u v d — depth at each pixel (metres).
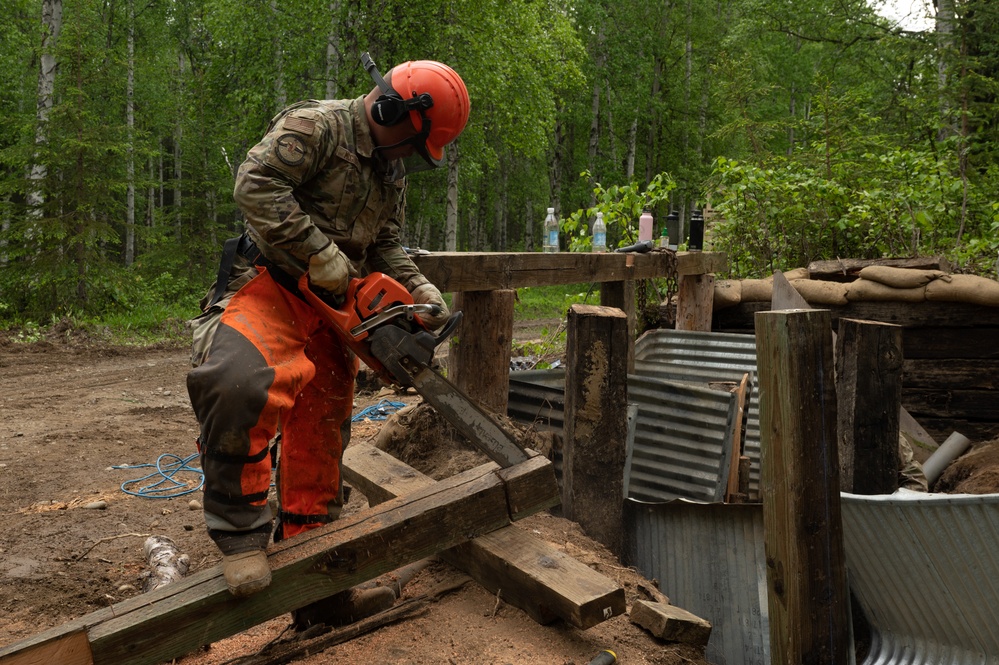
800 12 16.61
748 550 3.64
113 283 14.27
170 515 4.18
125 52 24.09
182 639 2.16
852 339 4.26
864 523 3.29
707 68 30.11
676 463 4.68
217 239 19.70
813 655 3.05
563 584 2.63
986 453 5.32
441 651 2.56
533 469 2.85
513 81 19.75
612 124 30.75
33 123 14.32
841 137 10.86
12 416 6.62
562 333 8.32
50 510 4.20
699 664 2.83
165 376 9.34
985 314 6.32
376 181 2.46
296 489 2.66
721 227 9.67
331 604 2.71
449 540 2.65
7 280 13.41
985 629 3.23
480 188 34.06
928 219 8.77
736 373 6.20
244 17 17.14
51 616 3.00
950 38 11.83
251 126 18.06
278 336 2.29
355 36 17.12
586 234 9.11
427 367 2.50
